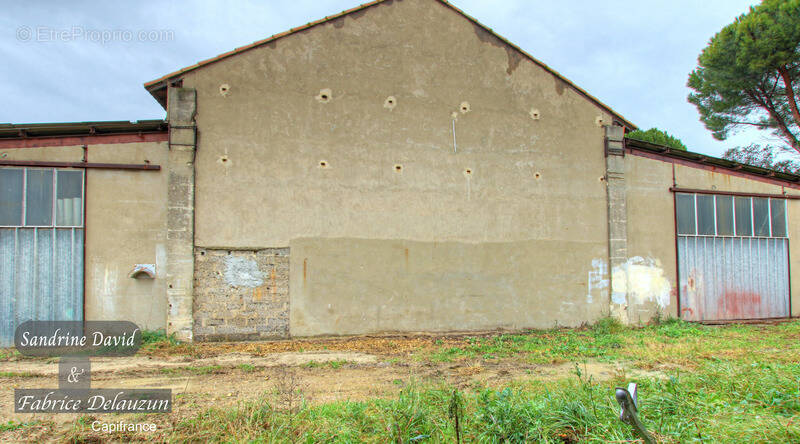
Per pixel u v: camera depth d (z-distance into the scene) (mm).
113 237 9164
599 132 12016
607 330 10867
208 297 9438
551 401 4871
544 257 11305
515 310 10984
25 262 8852
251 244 9688
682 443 3914
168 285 9203
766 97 19078
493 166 11180
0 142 8797
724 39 18125
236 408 5125
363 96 10539
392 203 10492
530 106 11570
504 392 5078
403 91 10781
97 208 9141
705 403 4840
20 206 8898
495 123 11289
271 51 10109
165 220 9375
